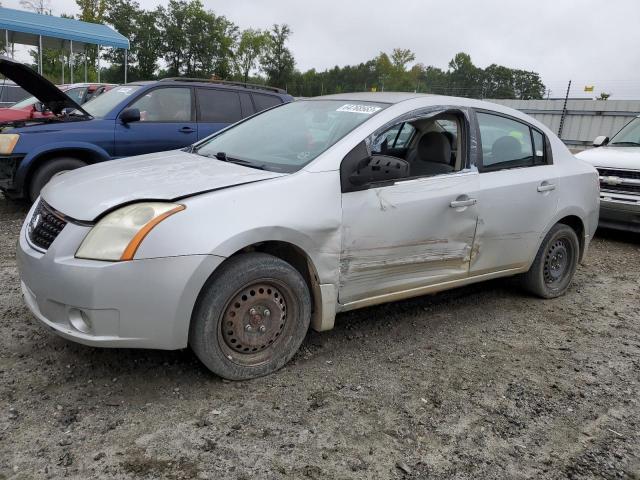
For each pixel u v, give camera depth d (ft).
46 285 9.11
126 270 8.77
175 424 8.92
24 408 9.05
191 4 196.34
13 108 34.81
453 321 14.34
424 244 12.34
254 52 223.10
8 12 57.88
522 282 16.26
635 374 11.99
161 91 25.22
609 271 20.34
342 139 11.41
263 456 8.31
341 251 10.96
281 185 10.27
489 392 10.75
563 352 12.90
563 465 8.70
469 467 8.47
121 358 10.89
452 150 13.30
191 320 9.63
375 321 13.89
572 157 16.55
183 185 9.91
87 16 151.74
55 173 22.56
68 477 7.57
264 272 10.03
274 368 10.71
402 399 10.24
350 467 8.23
